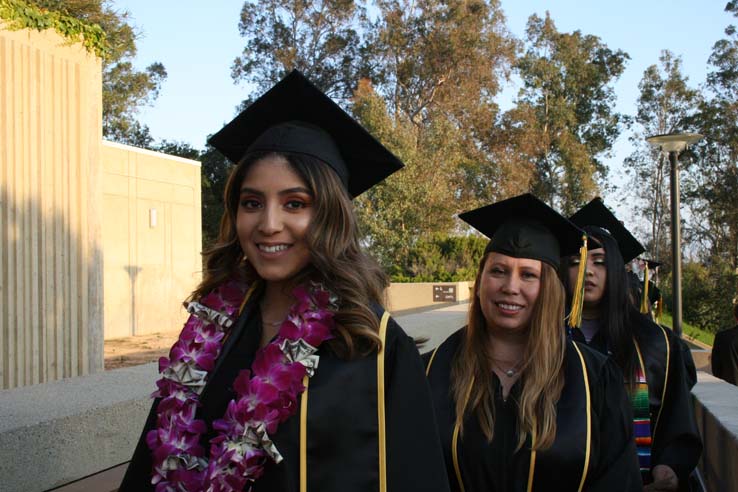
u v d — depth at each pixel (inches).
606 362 102.3
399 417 64.5
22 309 243.6
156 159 665.6
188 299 78.4
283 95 73.6
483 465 96.2
